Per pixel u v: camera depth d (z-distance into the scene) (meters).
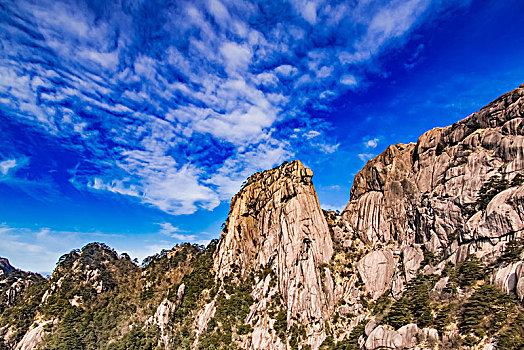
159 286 169.38
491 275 90.31
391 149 152.88
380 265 125.38
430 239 121.25
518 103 115.25
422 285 105.88
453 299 93.62
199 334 128.38
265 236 146.50
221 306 133.12
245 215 159.12
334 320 116.50
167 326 139.75
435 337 87.06
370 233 144.75
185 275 165.00
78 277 171.25
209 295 143.38
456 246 109.38
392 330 94.25
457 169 122.12
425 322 91.69
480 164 116.75
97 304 162.62
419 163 140.12
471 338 79.69
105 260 193.62
